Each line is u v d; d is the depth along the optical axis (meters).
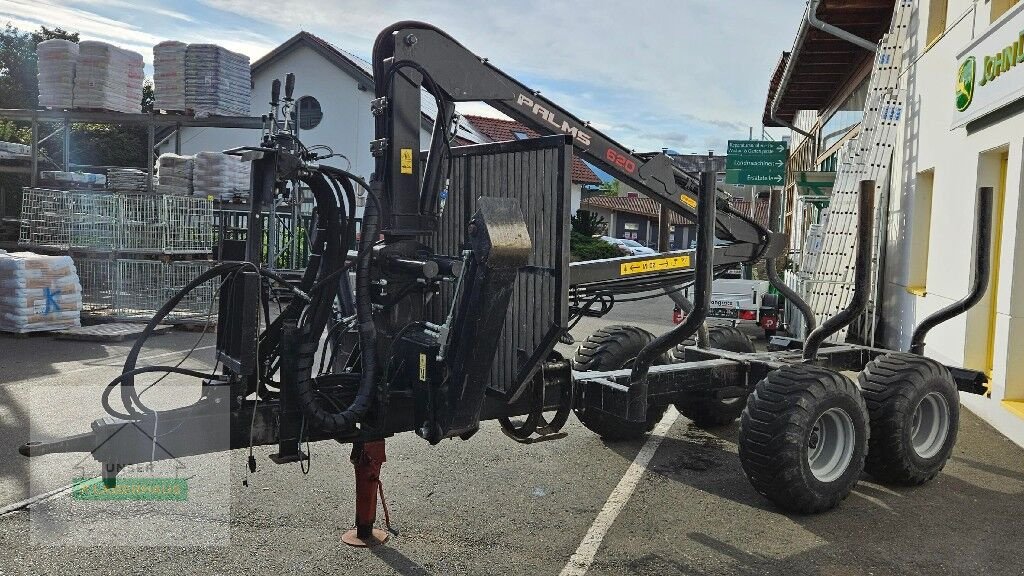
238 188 14.14
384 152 4.39
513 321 4.27
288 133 4.01
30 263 10.61
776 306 13.07
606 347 6.32
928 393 5.40
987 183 7.77
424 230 4.44
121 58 13.77
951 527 4.70
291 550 4.20
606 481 5.47
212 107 13.88
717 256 6.66
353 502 4.89
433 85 4.48
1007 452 6.29
